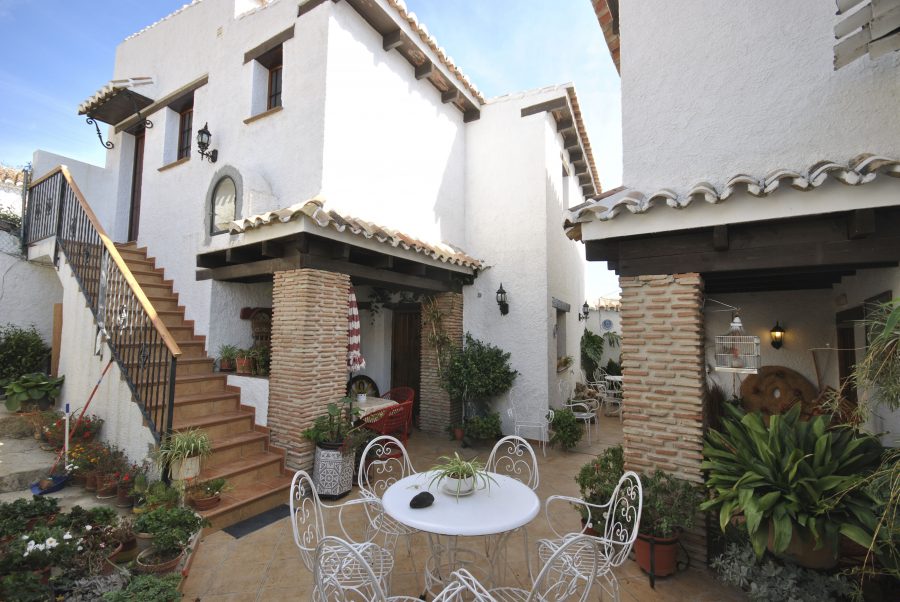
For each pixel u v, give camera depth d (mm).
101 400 5527
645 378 3924
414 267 6988
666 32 4203
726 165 3846
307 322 5270
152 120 8227
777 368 6105
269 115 6305
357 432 5453
